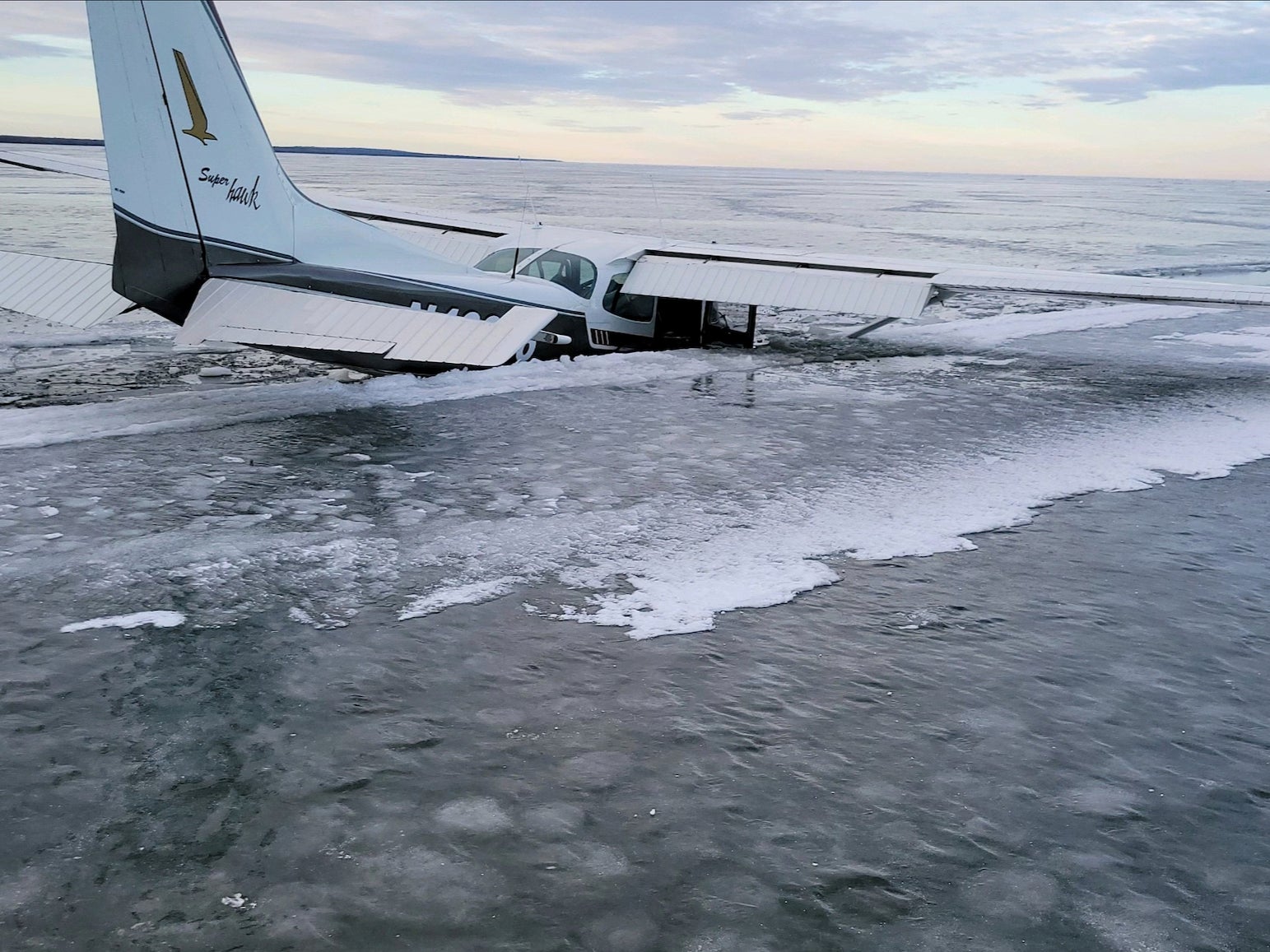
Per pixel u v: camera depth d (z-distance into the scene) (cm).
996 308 2216
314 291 1055
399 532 712
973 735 458
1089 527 762
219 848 361
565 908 334
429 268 1192
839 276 1442
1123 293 1312
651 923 327
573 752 435
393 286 1118
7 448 887
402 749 434
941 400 1227
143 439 932
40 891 335
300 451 914
